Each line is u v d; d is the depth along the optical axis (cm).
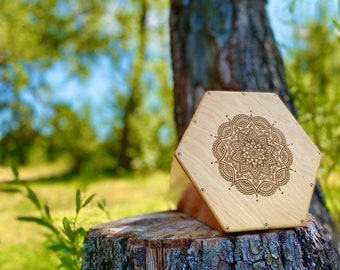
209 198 90
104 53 679
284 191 95
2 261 196
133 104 693
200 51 151
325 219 139
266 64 148
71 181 540
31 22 630
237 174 93
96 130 699
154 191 434
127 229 102
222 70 147
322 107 169
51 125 680
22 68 637
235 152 95
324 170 159
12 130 663
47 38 641
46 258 191
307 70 202
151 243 90
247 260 88
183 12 156
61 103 679
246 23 150
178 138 156
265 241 90
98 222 126
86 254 107
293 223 93
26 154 678
